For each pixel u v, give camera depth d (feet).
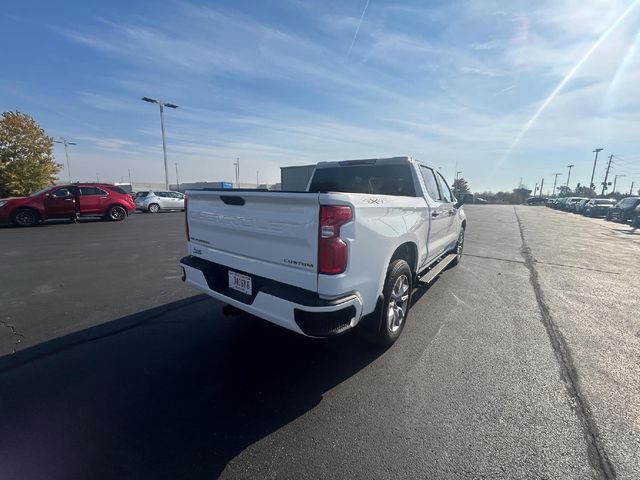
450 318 13.69
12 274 20.24
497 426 7.47
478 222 64.03
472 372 9.68
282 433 7.22
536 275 21.06
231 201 9.76
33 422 7.48
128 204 54.65
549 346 11.32
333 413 7.88
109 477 6.10
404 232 10.71
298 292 8.21
